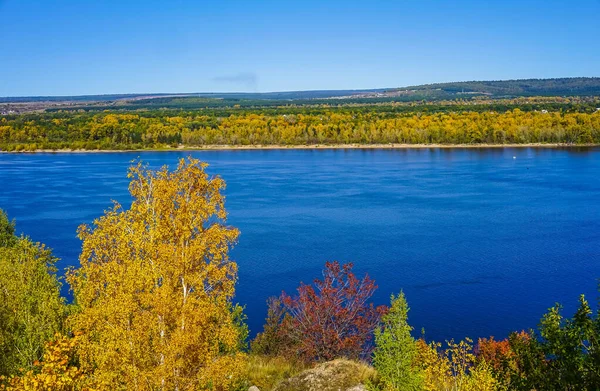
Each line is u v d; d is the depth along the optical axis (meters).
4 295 19.88
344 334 25.38
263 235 71.81
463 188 107.75
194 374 15.23
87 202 93.75
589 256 61.38
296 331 25.55
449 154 166.62
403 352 17.45
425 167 139.25
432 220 80.69
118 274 15.12
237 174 130.50
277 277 54.84
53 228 74.75
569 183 110.25
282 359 24.64
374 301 48.59
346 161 155.25
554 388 12.41
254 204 93.62
